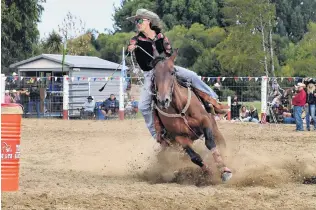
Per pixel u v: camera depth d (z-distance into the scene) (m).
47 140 20.75
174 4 79.12
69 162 15.27
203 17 77.94
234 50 58.66
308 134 23.70
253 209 8.77
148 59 12.24
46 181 11.66
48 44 59.81
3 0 51.78
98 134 23.23
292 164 13.66
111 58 76.38
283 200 9.53
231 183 11.48
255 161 14.22
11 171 10.16
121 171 13.69
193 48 67.88
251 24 58.06
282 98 31.30
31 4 53.66
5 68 51.97
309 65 63.53
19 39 54.00
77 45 63.69
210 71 64.25
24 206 8.66
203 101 12.18
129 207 8.74
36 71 38.69
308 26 71.69
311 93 26.05
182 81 11.84
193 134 11.67
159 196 9.66
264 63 59.09
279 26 79.69
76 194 9.78
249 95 35.25
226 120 30.06
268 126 27.72
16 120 10.19
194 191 10.45
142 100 12.55
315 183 11.62
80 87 35.44
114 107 33.16
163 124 11.71
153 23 12.24
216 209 8.76
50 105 34.25
